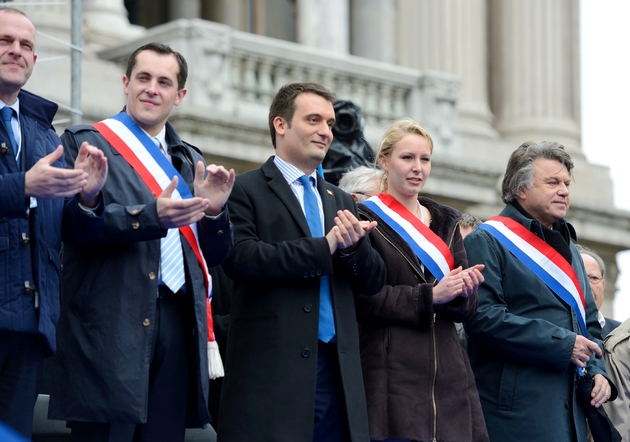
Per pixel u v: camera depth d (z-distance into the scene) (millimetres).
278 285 7062
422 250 7699
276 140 7469
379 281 7254
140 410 6379
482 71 23828
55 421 7820
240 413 6930
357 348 7152
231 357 7113
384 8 23688
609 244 24594
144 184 6852
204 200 6434
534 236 8344
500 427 8078
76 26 10805
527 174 8430
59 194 6066
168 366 6680
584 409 8250
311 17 22344
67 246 6699
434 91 20000
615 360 8984
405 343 7461
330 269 6961
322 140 7367
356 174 8422
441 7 23641
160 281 6676
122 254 6578
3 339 6266
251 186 7281
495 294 8180
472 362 8305
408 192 7859
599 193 24734
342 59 19047
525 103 24516
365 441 7000
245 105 17875
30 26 6527
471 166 20078
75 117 10758
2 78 6422
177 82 7129
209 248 6797
